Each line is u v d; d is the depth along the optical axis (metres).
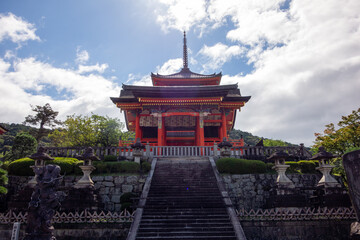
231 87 31.44
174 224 13.71
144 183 19.70
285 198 16.27
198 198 16.44
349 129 26.66
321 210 15.79
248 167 20.52
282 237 14.24
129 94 39.19
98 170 20.64
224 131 35.84
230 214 14.52
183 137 40.78
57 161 20.83
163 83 41.97
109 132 46.66
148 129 39.62
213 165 21.94
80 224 14.50
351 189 7.37
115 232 14.33
